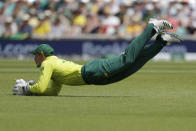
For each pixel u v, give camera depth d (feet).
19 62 332.19
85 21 406.21
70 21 406.41
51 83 125.59
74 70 121.49
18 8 408.67
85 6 411.13
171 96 127.85
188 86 162.91
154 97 124.47
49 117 89.15
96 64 120.26
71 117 89.35
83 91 142.92
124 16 408.26
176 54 384.88
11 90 142.92
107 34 400.06
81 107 102.94
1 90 142.82
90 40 384.47
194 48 384.47
